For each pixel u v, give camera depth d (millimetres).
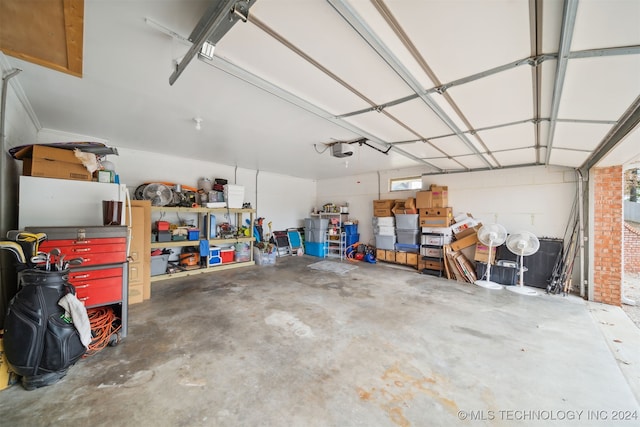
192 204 5203
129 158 4773
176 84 2240
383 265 6145
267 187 7293
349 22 1259
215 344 2436
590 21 1117
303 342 2488
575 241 4223
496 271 4582
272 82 1979
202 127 3416
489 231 4449
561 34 1243
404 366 2119
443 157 4215
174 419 1551
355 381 1926
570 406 1699
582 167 4160
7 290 2289
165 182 5207
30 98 2615
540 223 4598
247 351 2318
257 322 2926
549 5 1085
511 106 2146
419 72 1698
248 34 1431
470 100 2076
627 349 2473
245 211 5871
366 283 4594
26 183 2393
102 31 1552
